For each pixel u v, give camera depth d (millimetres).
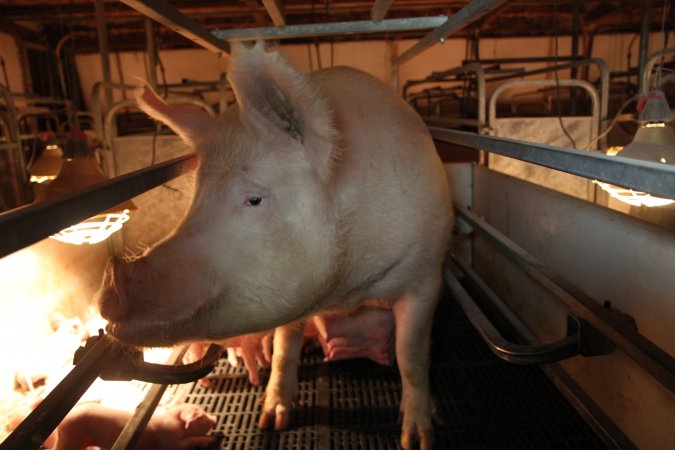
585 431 2045
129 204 2049
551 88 7902
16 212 762
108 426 1811
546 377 2412
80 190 974
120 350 1483
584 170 968
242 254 1308
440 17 2273
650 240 1584
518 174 3656
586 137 3652
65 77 7699
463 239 3602
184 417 1980
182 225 1311
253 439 2111
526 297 2613
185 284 1229
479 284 2670
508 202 2879
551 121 3656
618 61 8031
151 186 1335
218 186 1329
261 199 1328
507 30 7934
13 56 6938
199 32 1934
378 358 2500
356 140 1678
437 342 2764
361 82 1928
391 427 2150
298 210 1369
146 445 1934
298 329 2213
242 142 1359
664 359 1171
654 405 1584
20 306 2166
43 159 3141
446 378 2447
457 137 1997
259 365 2635
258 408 2320
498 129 3676
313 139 1357
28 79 7125
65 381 1237
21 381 2188
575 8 5863
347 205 1573
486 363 2543
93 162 1969
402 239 1771
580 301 1565
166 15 1552
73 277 2559
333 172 1475
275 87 1291
